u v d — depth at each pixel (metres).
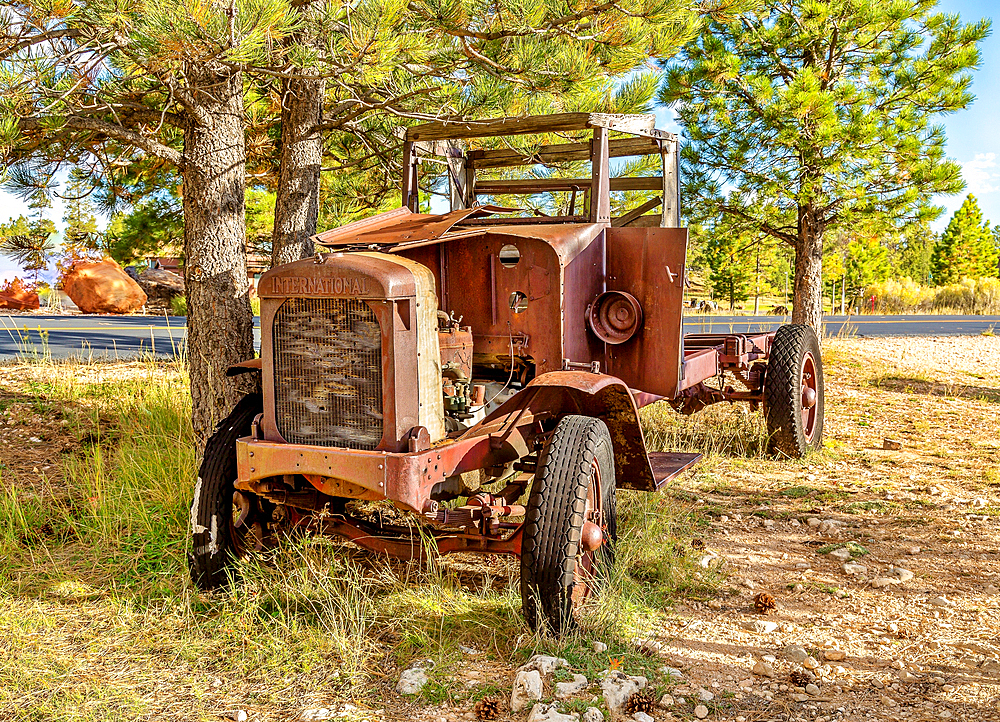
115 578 4.23
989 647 3.39
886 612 3.77
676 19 5.52
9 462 6.23
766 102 11.01
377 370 3.46
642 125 4.80
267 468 3.58
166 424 6.60
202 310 5.23
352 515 4.65
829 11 11.02
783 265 45.12
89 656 3.42
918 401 9.18
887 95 11.60
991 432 7.64
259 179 8.22
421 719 2.96
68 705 3.02
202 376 5.27
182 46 3.86
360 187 8.23
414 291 3.48
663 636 3.54
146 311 23.12
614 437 4.21
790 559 4.47
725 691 3.07
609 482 3.84
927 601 3.88
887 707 2.95
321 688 3.18
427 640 3.47
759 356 7.09
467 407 4.02
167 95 5.35
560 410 4.23
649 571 4.18
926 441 7.31
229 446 3.98
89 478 5.52
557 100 5.59
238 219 5.29
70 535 4.89
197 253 5.22
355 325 3.47
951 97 11.20
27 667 3.28
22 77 3.93
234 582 3.91
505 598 3.79
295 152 5.98
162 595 3.97
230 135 5.21
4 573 4.25
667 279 4.39
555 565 3.37
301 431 3.62
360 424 3.51
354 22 4.32
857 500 5.50
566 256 4.16
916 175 10.81
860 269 48.19
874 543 4.68
